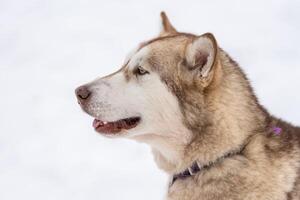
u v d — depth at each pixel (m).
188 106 5.19
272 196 4.98
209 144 5.10
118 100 5.41
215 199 5.07
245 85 5.35
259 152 5.06
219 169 5.06
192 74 5.19
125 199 7.34
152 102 5.35
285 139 5.21
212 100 5.15
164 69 5.32
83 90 5.47
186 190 5.19
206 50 5.10
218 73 5.14
